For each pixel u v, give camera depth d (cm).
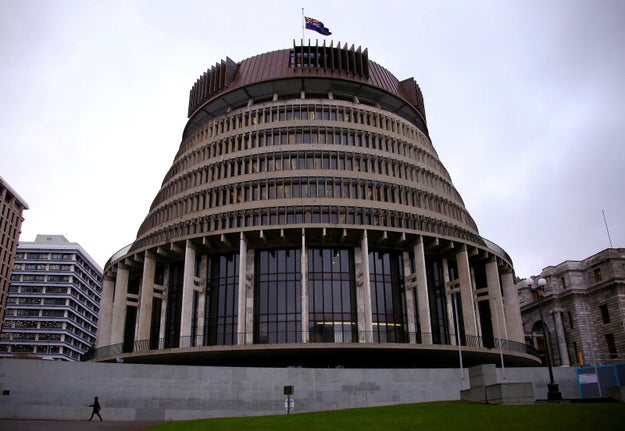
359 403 3953
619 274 8544
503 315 6019
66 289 14488
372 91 7069
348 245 5731
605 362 8525
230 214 5816
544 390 4538
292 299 5503
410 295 5684
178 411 3712
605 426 1931
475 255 6069
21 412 3547
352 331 5403
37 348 13900
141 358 5306
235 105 7206
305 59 7081
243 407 3788
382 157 6341
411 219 5919
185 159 6856
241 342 5109
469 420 2252
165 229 6125
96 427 2798
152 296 5800
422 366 5722
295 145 6281
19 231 12294
